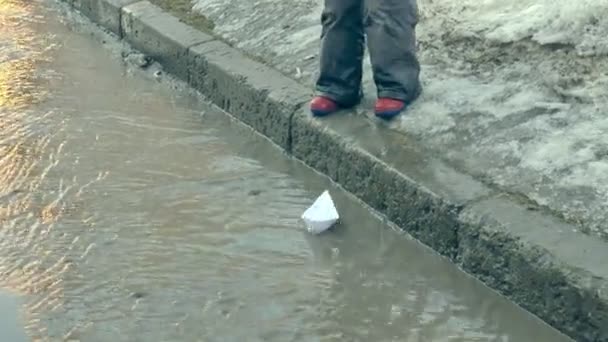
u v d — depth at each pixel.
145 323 4.40
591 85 5.12
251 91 5.97
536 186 4.63
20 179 5.61
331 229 5.05
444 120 5.22
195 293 4.60
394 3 5.23
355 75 5.51
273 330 4.34
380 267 4.74
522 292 4.32
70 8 8.13
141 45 7.18
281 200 5.34
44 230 5.11
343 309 4.47
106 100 6.56
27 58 7.25
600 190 4.49
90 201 5.36
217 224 5.13
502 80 5.42
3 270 4.80
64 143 5.98
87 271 4.77
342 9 5.32
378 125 5.36
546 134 4.93
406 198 4.88
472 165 4.88
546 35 5.48
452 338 4.26
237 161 5.75
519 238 4.31
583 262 4.10
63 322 4.41
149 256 4.88
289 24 6.58
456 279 4.60
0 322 4.41
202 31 6.82
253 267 4.79
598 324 3.98
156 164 5.73
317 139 5.48
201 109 6.42
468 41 5.80
